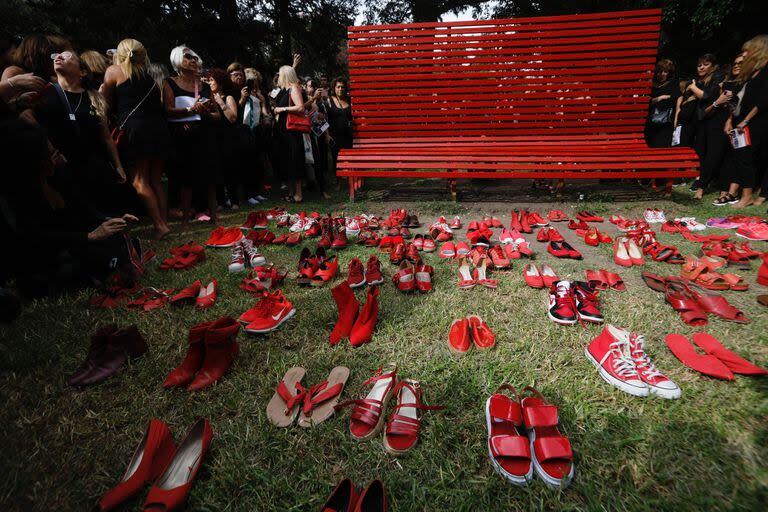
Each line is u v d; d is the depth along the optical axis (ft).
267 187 25.29
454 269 11.93
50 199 10.39
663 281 10.20
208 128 15.92
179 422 6.22
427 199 21.45
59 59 11.53
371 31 22.35
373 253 13.44
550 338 8.18
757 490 4.75
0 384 7.07
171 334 8.61
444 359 7.60
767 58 15.65
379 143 23.43
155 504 4.62
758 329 8.14
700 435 5.61
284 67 18.97
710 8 33.99
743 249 11.93
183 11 44.52
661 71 21.25
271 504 4.87
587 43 20.77
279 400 6.54
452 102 22.68
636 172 18.20
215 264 12.72
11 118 9.73
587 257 12.72
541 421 5.24
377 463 5.42
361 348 8.04
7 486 5.15
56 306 9.86
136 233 16.17
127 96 13.57
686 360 7.11
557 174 18.81
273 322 8.64
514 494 4.95
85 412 6.45
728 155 17.53
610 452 5.44
